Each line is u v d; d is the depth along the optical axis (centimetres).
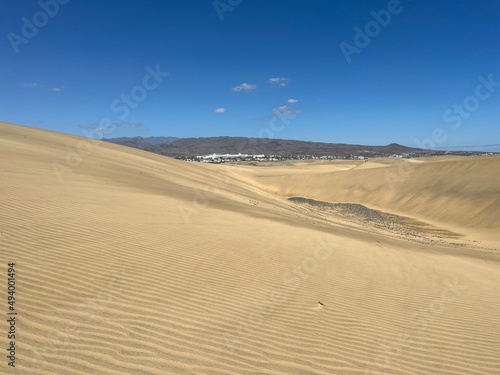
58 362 346
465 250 1870
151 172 2422
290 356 436
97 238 721
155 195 1330
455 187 4534
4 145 1844
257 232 1052
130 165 2502
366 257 993
